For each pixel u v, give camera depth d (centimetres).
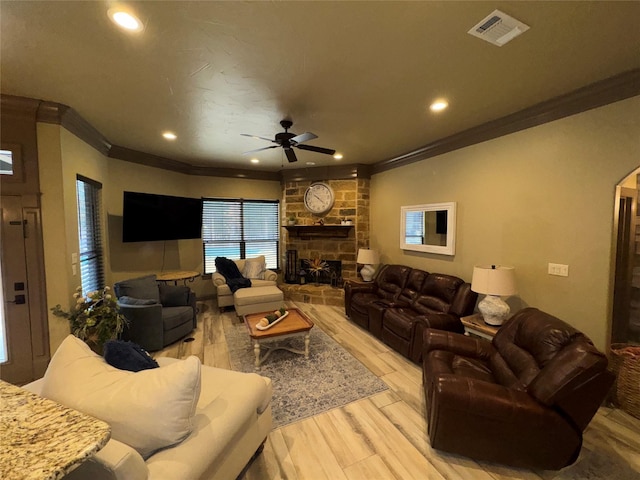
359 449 192
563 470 177
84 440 77
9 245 257
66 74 211
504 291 266
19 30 161
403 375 285
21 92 239
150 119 300
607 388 158
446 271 385
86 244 343
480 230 335
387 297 419
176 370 123
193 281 544
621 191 260
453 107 271
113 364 152
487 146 323
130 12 148
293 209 584
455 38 171
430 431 189
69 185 285
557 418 163
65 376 131
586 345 166
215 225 571
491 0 141
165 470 111
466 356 242
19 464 68
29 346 266
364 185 530
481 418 170
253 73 210
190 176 541
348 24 158
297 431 208
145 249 461
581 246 245
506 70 207
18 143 255
